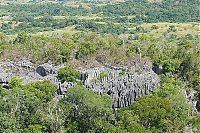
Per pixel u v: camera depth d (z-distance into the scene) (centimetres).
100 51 15625
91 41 17325
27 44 16675
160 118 10575
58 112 11062
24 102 10962
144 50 16188
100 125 10588
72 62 14988
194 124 10688
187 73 14312
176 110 11019
